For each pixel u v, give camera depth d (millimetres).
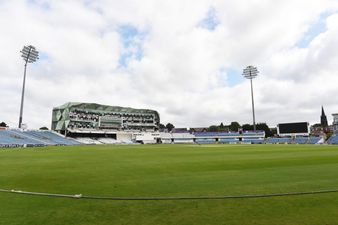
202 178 10656
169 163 17125
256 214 5660
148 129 121250
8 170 13688
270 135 139750
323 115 134625
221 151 32031
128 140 108188
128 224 5109
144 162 17984
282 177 10742
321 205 6289
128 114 115750
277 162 17141
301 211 5832
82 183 9633
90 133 102812
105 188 8648
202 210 6004
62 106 99500
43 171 13219
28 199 7094
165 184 9312
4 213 5809
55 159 20938
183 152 30344
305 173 11852
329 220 5230
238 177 10836
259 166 14930
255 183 9352
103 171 13141
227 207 6227
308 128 88062
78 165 16188
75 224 5117
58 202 6770
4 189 8555
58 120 99250
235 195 7430
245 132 108188
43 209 6121
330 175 11203
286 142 88688
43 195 7566
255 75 90750
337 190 7848
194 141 112938
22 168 14594
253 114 92375
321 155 23438
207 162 17625
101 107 107062
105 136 107750
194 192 7918
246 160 18875
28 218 5469
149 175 11633
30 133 73562
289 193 7559
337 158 20031
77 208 6207
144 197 7301
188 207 6266
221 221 5242
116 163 17375
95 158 21891
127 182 9789
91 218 5484
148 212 5883
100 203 6672
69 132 96188
